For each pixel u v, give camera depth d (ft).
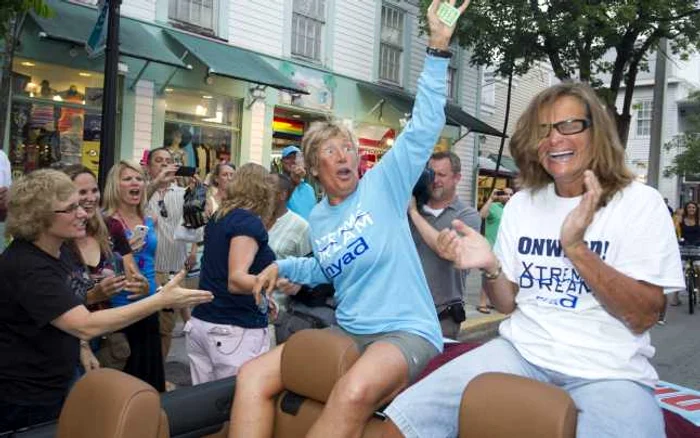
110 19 17.16
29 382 8.51
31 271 8.26
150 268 14.82
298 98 38.65
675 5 39.91
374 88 43.52
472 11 39.63
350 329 8.50
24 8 17.66
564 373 6.88
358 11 42.78
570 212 6.51
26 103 26.89
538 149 7.26
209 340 11.05
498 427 6.17
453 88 53.21
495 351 7.43
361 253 8.30
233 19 34.86
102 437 6.40
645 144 95.50
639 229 6.63
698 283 34.58
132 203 14.28
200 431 8.50
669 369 21.76
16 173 26.73
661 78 43.91
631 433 6.20
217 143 35.14
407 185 8.54
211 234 11.19
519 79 63.10
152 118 31.30
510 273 7.63
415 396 7.04
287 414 8.23
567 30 38.06
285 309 11.97
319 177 8.67
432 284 12.71
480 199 57.82
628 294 6.38
